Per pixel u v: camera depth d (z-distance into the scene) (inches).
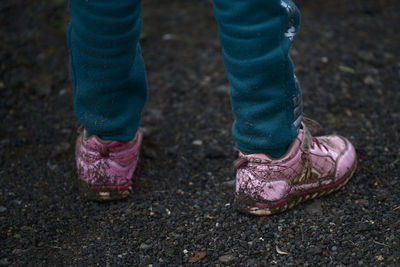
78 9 50.9
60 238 58.4
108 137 60.9
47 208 64.2
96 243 57.2
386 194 62.4
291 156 56.6
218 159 74.7
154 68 104.4
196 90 95.7
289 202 59.4
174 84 97.9
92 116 58.7
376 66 101.9
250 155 56.1
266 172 56.3
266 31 46.4
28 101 93.9
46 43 112.6
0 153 77.5
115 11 50.4
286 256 52.8
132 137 62.4
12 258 54.6
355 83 95.3
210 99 92.7
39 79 100.0
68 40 55.6
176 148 78.0
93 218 61.8
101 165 61.4
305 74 98.0
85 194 63.7
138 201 64.7
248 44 47.0
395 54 106.3
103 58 53.4
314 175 60.1
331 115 85.2
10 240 57.7
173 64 105.6
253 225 58.2
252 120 51.9
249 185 57.6
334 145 63.9
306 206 61.1
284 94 50.9
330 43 110.7
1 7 125.7
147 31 119.5
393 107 87.0
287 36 48.9
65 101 93.7
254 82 48.8
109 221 61.1
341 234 55.2
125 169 63.3
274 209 58.4
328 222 57.6
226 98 92.8
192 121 86.0
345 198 62.3
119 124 59.4
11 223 61.0
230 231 57.7
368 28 118.6
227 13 46.4
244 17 46.0
